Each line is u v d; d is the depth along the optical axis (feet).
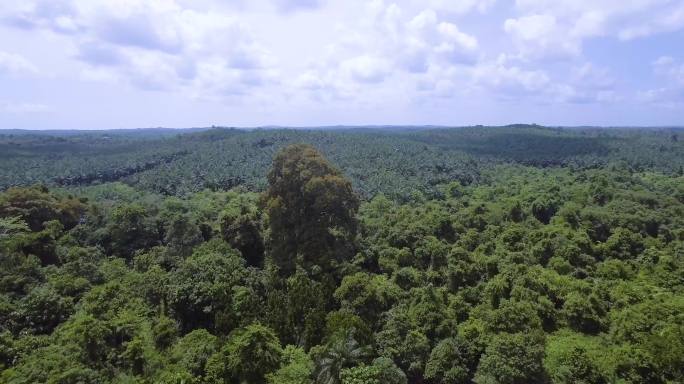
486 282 219.00
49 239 224.53
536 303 192.24
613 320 184.44
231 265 207.00
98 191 412.36
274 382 139.23
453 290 218.18
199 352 151.74
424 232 261.24
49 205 266.36
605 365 156.66
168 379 136.87
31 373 130.62
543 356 155.63
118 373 147.33
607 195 365.20
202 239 253.65
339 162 534.78
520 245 258.37
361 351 139.13
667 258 235.20
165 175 472.85
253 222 256.73
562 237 257.75
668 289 212.64
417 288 197.16
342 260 222.28
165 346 162.71
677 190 399.03
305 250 222.07
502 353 152.25
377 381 128.57
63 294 184.34
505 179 491.72
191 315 186.80
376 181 444.55
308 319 169.58
